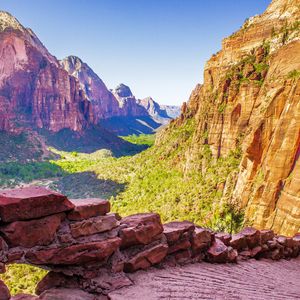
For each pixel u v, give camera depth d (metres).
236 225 57.28
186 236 7.56
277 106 59.31
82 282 5.40
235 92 84.00
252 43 97.56
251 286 6.85
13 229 4.55
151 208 82.06
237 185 65.31
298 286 7.76
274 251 10.79
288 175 51.38
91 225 5.51
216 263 8.11
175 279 6.27
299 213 44.88
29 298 4.66
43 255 4.86
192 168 91.62
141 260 6.31
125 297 5.06
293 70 63.78
